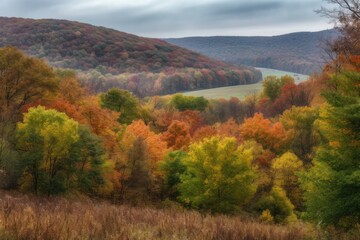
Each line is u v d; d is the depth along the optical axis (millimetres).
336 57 23359
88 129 30766
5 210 8305
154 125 79062
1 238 5754
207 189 27156
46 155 27203
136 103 71125
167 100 120812
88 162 31047
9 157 26234
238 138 55344
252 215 29375
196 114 90625
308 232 10477
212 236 7941
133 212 13344
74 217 8430
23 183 27625
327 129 12703
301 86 83938
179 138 56562
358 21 21453
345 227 10938
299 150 52031
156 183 36250
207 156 27125
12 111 37281
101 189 32219
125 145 34750
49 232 6199
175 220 10398
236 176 26516
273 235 9125
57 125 26766
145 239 6996
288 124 58219
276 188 33781
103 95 69938
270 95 103000
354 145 11555
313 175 12211
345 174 10672
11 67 43219
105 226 7480
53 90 45438
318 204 11422
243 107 104562
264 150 49469
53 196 26016
